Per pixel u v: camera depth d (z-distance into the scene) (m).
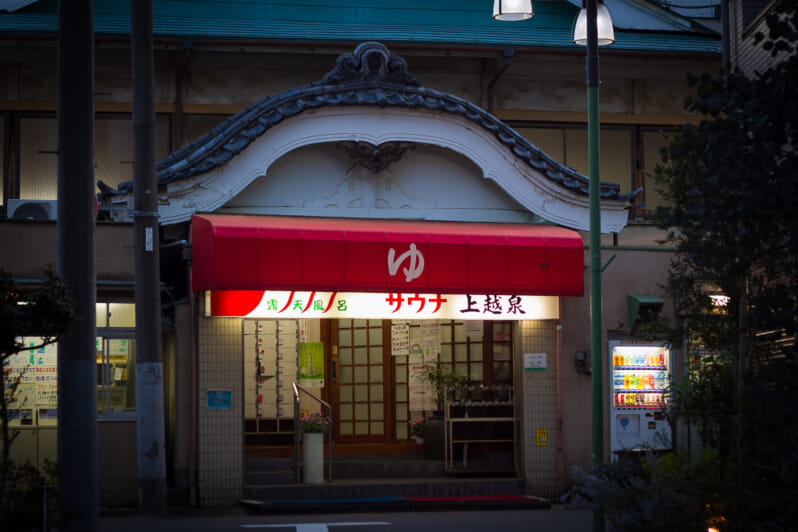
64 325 9.73
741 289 10.30
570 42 21.02
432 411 18.97
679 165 12.26
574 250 17.19
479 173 18.11
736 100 7.46
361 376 19.61
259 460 17.70
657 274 18.62
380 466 17.89
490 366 18.67
